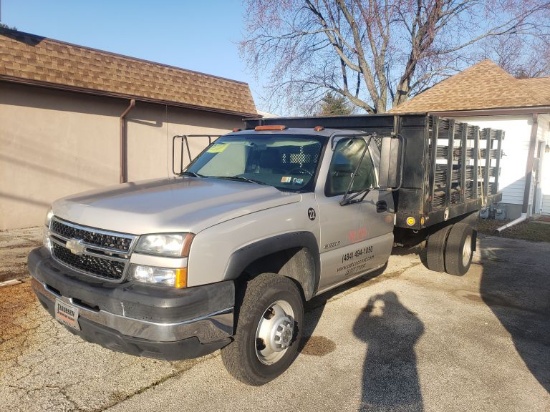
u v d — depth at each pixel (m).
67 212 3.53
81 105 10.39
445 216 6.05
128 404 3.33
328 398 3.49
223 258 3.18
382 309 5.42
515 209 13.59
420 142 5.30
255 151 4.81
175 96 12.01
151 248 3.02
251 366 3.46
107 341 3.13
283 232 3.71
